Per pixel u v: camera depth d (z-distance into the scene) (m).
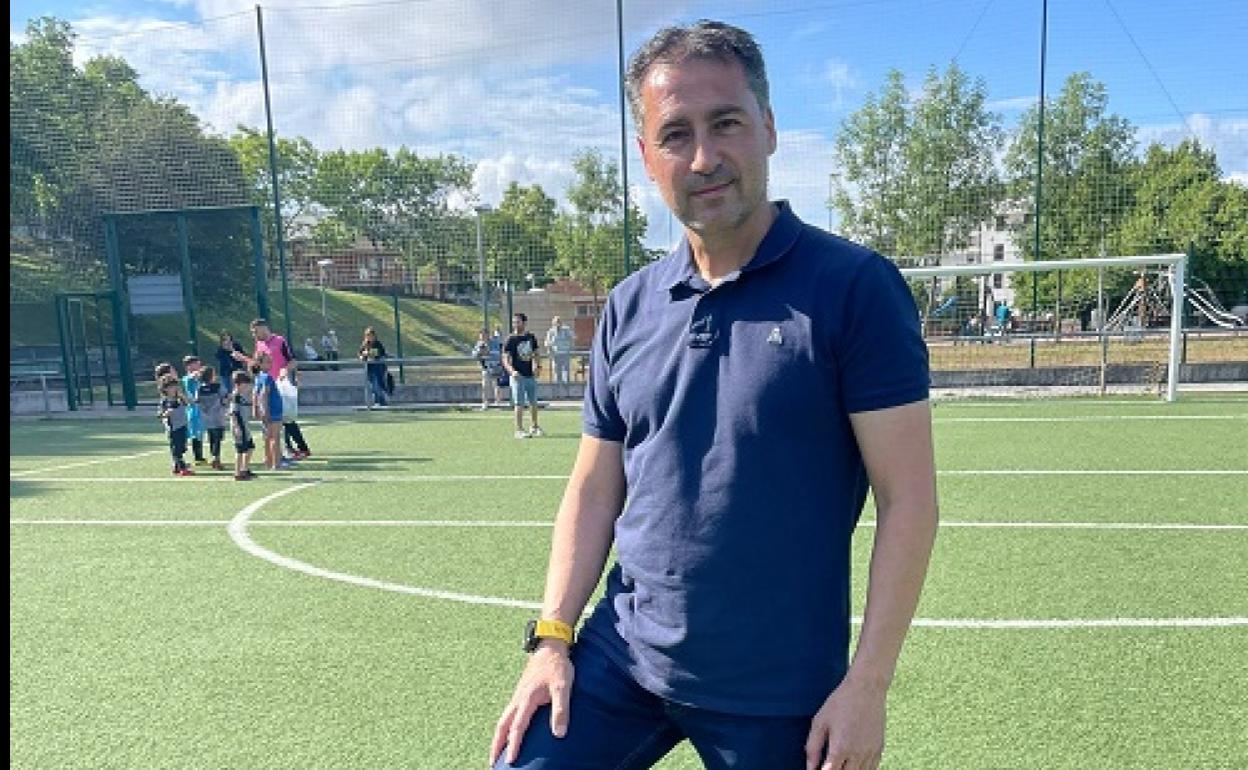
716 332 1.50
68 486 9.09
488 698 3.58
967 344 15.03
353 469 9.71
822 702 1.49
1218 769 2.87
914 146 18.91
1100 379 14.38
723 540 1.48
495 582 5.23
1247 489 7.12
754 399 1.44
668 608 1.55
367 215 17.44
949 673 3.66
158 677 3.90
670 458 1.54
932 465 1.44
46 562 5.96
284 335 17.16
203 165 17.00
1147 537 5.76
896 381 1.40
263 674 3.90
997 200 18.11
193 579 5.48
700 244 1.54
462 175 17.06
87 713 3.54
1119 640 3.98
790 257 1.48
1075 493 7.15
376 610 4.75
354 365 16.67
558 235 16.77
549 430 12.52
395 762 3.06
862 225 19.67
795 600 1.47
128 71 16.97
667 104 1.46
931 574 5.05
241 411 9.26
